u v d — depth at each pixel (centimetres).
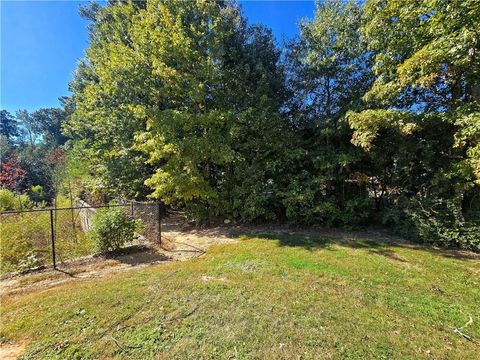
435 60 512
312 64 811
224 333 271
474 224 545
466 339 266
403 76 562
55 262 493
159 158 789
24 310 322
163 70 766
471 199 576
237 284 382
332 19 784
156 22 837
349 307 321
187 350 247
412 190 677
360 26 718
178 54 792
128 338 265
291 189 768
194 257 540
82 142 1323
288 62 905
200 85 781
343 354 241
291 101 920
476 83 577
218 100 860
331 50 798
